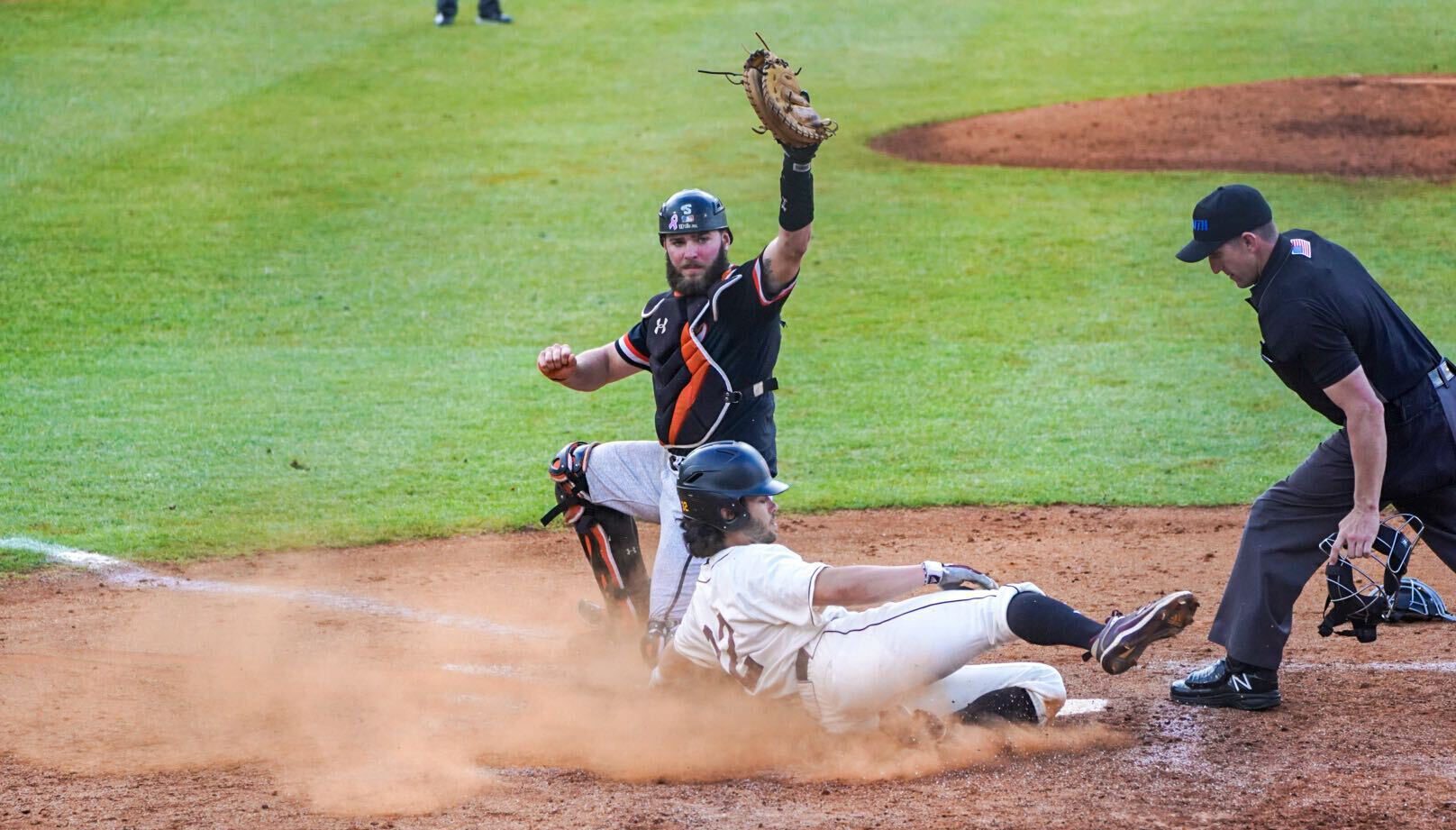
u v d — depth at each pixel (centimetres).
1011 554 2723
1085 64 8444
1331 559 1686
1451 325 4350
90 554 2762
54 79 7569
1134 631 1488
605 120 7238
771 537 1703
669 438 1925
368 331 4538
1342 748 1653
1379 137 6725
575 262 5225
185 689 1995
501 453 3475
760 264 1823
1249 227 1694
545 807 1523
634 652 2180
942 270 5128
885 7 9875
